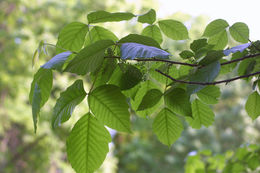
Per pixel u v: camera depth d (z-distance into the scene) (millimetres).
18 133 5605
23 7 5289
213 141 6082
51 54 4520
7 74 4750
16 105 4855
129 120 879
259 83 1034
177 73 1033
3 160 5328
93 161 879
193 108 1049
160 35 1084
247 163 1510
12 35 4777
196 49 992
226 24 1086
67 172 4668
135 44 852
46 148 4930
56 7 4871
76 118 3893
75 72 846
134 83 928
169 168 6625
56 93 4125
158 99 960
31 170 5195
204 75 880
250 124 5875
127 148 6375
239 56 1033
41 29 4840
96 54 854
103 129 881
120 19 979
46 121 4340
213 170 1624
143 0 4531
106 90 882
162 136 1012
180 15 3645
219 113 6164
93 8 4832
